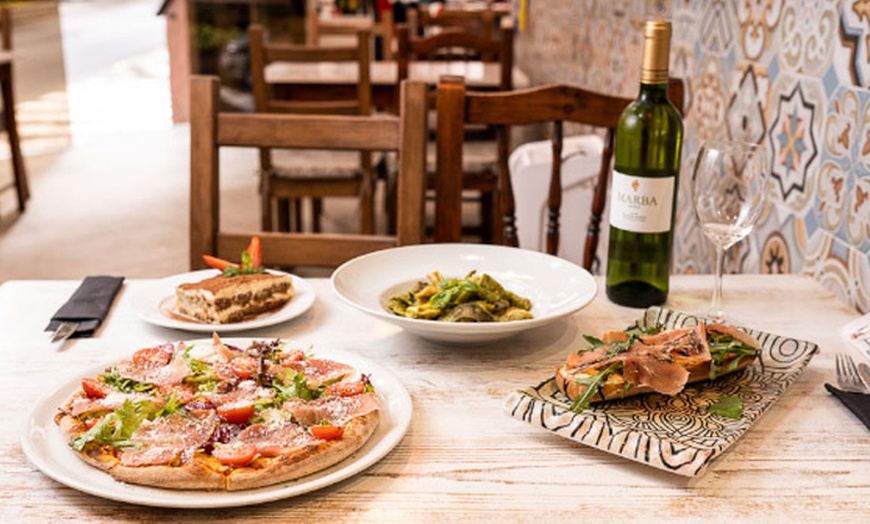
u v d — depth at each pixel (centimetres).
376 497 73
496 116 145
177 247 377
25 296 118
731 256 164
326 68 365
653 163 113
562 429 81
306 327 110
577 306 101
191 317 111
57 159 532
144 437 75
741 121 156
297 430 76
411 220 142
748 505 73
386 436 80
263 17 692
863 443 83
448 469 78
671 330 96
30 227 402
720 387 90
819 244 129
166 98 741
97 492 70
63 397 85
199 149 141
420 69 369
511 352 103
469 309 103
